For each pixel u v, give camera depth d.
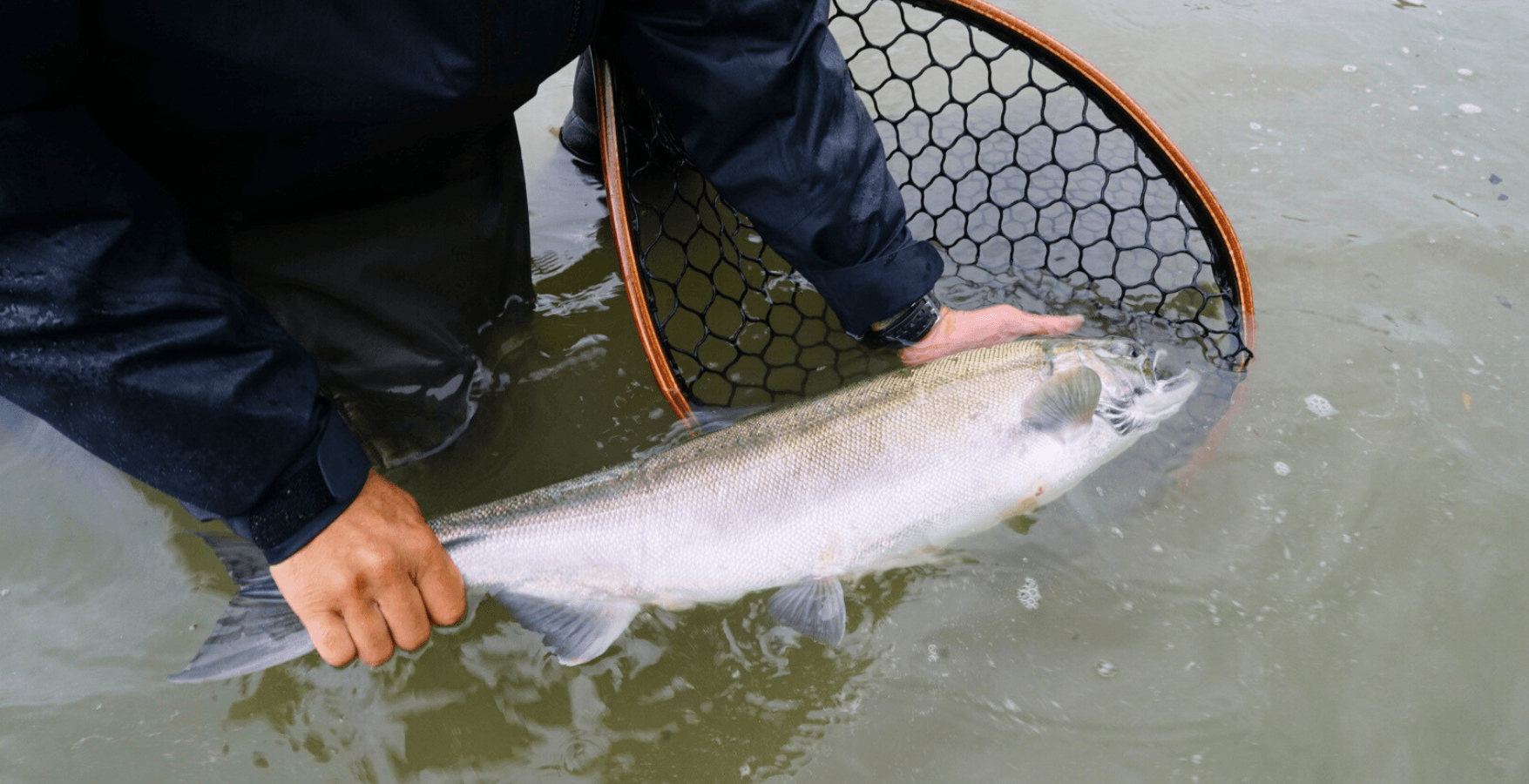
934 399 0.78
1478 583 0.73
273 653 0.68
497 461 0.86
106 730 0.69
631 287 0.78
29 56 0.52
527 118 1.22
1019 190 1.05
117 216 0.57
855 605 0.75
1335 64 1.20
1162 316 0.91
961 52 1.25
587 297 1.00
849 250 0.80
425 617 0.68
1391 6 1.30
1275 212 1.00
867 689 0.71
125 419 0.57
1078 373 0.79
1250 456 0.80
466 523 0.73
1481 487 0.78
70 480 0.83
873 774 0.67
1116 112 0.83
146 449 0.59
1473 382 0.85
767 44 0.71
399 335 0.84
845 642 0.73
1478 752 0.65
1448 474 0.79
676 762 0.68
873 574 0.77
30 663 0.73
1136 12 1.30
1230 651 0.71
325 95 0.67
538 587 0.73
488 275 0.89
